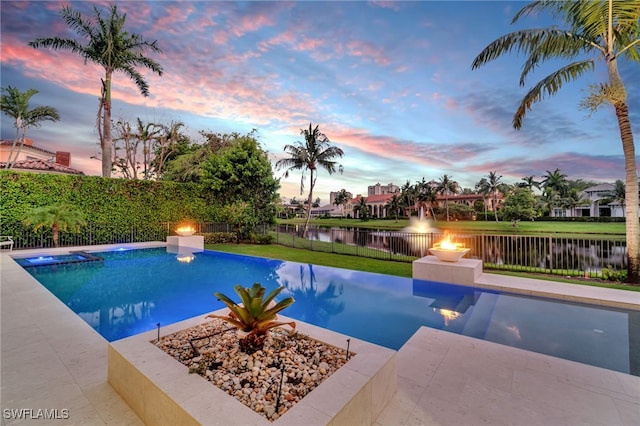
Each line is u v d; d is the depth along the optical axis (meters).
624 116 7.15
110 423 2.05
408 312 5.19
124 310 5.38
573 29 7.57
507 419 2.21
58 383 2.54
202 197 16.03
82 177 12.43
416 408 2.32
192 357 2.35
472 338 3.79
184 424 1.68
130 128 21.81
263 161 16.05
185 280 7.56
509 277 6.84
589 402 2.44
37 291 5.60
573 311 5.05
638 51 7.46
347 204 77.62
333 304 5.68
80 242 12.29
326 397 1.82
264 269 8.80
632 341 3.88
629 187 7.03
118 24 15.30
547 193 48.81
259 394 1.91
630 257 6.92
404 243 12.23
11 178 10.90
